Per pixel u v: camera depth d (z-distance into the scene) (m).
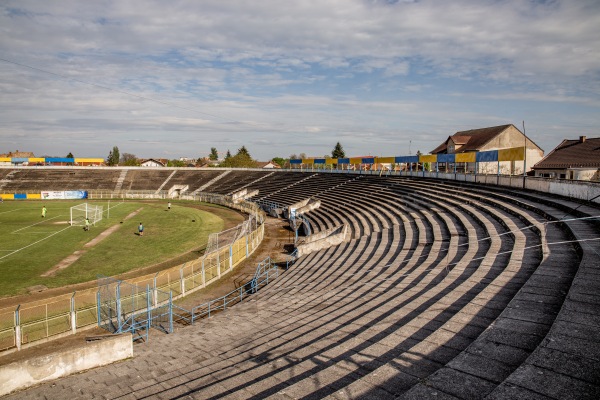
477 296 9.91
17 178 89.75
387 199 37.59
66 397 10.47
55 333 17.02
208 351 12.32
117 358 12.77
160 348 13.78
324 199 49.84
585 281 8.76
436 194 33.09
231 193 74.81
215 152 192.88
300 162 79.56
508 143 52.59
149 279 22.77
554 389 5.15
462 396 5.49
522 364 5.77
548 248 12.76
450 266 14.75
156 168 98.06
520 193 23.89
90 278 25.69
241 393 7.45
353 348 8.82
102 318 18.55
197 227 46.25
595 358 5.77
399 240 22.98
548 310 8.07
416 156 48.16
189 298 22.16
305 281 20.30
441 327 8.43
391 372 6.80
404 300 12.01
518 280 10.80
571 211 17.14
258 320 14.92
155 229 44.78
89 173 94.44
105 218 53.47
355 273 18.70
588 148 45.19
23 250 33.56
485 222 19.95
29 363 11.16
